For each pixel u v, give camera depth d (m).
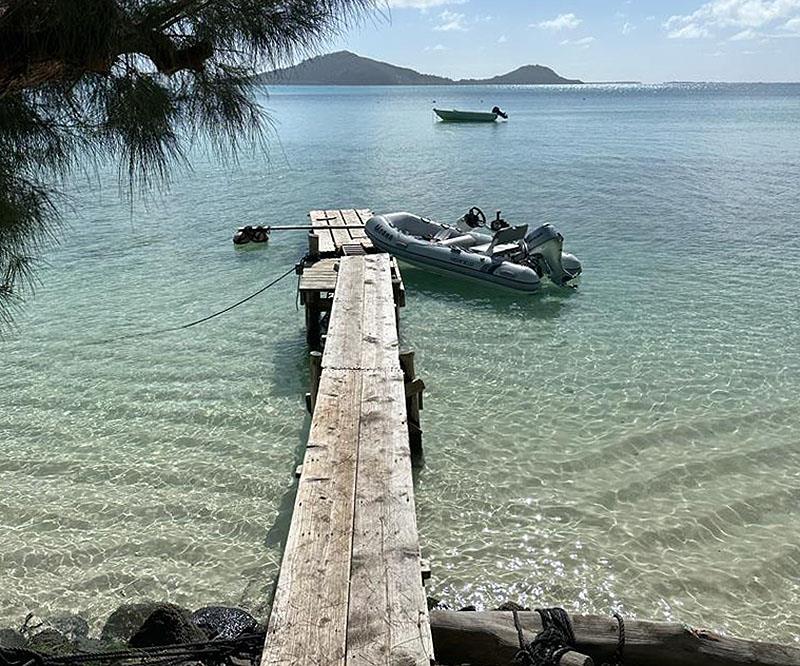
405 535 3.83
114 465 7.72
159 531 6.61
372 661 2.85
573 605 5.68
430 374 10.00
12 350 11.07
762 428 8.33
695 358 10.36
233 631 5.02
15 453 7.98
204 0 2.53
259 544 6.44
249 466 7.68
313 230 16.98
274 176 31.31
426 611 3.20
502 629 3.77
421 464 7.66
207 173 32.41
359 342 7.71
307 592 3.31
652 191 25.44
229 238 19.27
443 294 13.74
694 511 6.80
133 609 5.32
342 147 45.28
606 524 6.64
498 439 8.16
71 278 15.30
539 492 7.14
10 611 5.59
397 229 15.47
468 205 23.62
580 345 10.97
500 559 6.21
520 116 84.88
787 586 5.82
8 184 2.74
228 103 2.75
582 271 15.16
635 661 3.77
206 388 9.69
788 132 53.00
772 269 14.92
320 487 4.37
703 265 15.36
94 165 2.84
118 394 9.50
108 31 2.29
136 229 20.42
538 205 23.23
